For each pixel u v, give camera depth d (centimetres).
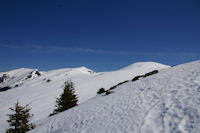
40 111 3997
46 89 8525
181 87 1111
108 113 1074
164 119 731
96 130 870
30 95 7088
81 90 5962
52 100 5188
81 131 932
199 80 1143
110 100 1423
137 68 10469
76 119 1195
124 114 952
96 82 7456
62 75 16962
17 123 1848
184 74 1502
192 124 621
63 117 1413
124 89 1764
